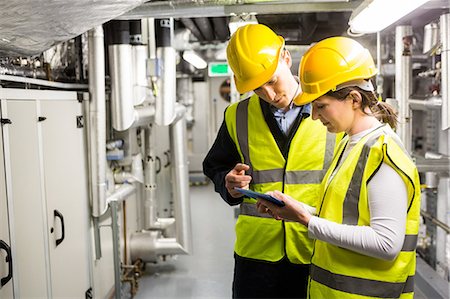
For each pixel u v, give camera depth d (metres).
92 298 3.12
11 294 2.04
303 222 1.47
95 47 2.95
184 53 5.80
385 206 1.33
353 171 1.43
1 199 1.97
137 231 4.34
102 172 3.08
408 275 1.47
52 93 2.53
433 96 3.04
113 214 3.12
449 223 3.45
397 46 3.22
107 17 1.84
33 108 2.29
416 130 6.10
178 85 9.30
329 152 1.91
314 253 1.63
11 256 2.00
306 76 1.48
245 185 1.81
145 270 4.36
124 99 3.14
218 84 9.93
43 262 2.39
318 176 1.92
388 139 1.37
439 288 3.41
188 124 9.40
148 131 4.27
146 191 4.36
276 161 1.95
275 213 1.54
